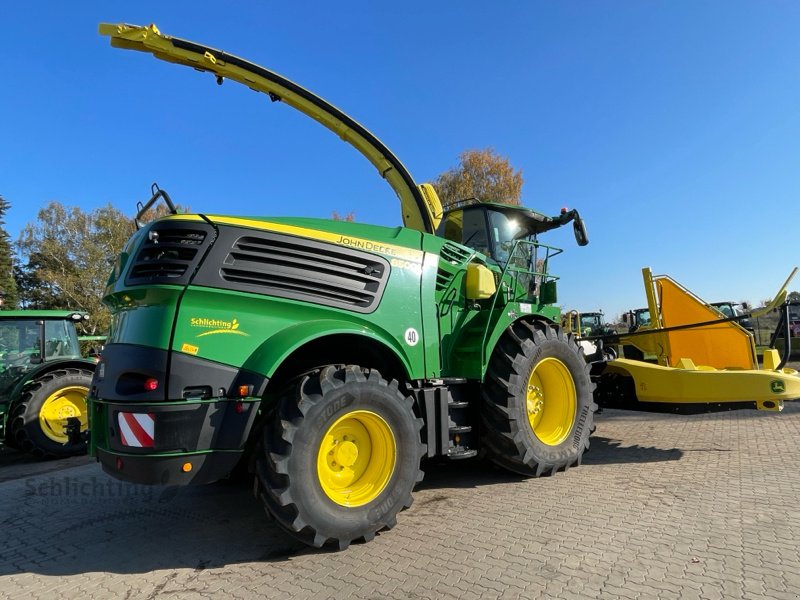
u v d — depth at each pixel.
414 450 3.51
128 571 3.04
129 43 4.41
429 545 3.22
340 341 3.69
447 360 4.37
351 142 5.41
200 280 3.08
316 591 2.70
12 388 6.91
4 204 42.06
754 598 2.48
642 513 3.64
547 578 2.73
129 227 32.53
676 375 5.50
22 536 3.66
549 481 4.51
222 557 3.19
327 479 3.24
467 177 25.30
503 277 4.90
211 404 3.00
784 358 5.31
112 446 3.04
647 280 6.64
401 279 3.90
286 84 5.00
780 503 3.77
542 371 4.91
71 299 31.47
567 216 5.72
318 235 3.58
